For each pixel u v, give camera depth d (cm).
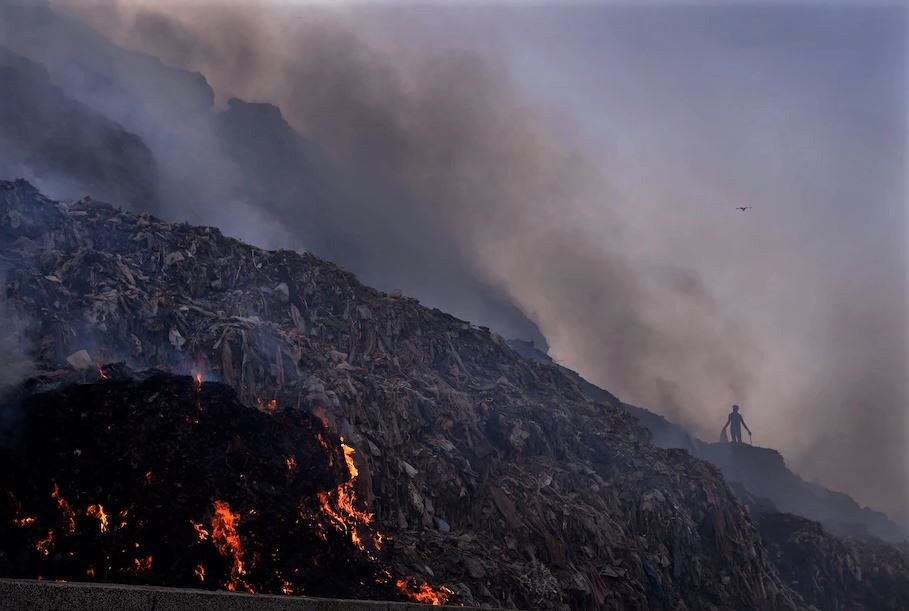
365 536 1916
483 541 2191
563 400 3048
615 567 2364
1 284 1877
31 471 1480
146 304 2102
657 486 2767
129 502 1530
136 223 2469
